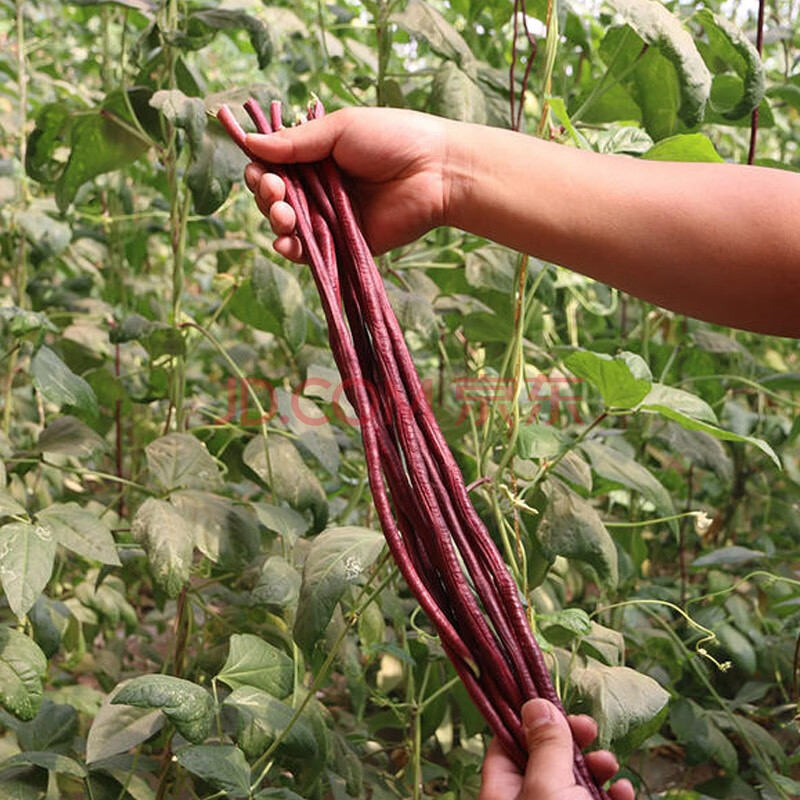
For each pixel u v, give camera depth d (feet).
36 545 4.04
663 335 7.93
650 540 8.38
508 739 2.64
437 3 7.47
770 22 7.60
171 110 4.64
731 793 5.88
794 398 9.19
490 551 2.73
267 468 4.98
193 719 3.72
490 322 5.86
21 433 7.43
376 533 4.34
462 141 3.31
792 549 8.26
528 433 4.32
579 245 3.20
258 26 5.20
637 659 6.42
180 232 5.32
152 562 4.35
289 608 5.12
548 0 4.49
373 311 2.94
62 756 4.27
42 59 9.02
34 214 6.31
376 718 5.84
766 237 3.05
